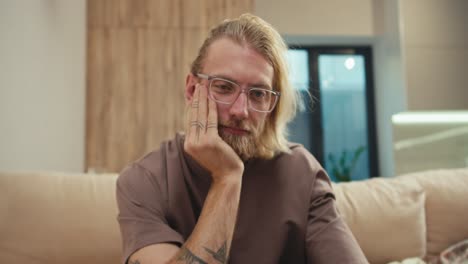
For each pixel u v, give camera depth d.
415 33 3.33
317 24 3.62
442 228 1.55
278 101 1.05
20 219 1.29
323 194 1.03
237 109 0.93
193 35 3.24
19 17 1.98
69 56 2.75
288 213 1.00
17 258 1.26
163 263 0.82
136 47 3.20
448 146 3.67
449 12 3.37
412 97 3.28
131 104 3.15
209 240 0.81
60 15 2.59
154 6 3.24
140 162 1.07
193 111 0.95
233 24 1.01
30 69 2.11
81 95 3.00
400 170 3.61
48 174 1.40
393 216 1.48
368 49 3.95
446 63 3.33
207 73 0.97
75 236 1.31
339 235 0.95
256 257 0.97
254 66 0.94
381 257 1.44
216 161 0.90
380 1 3.67
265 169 1.06
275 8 3.61
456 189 1.61
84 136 3.05
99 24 3.18
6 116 1.83
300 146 1.16
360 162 3.96
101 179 1.44
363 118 3.98
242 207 1.00
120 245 1.33
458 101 3.31
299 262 1.03
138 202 0.96
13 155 1.89
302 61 3.94
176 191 1.00
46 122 2.32
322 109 3.95
